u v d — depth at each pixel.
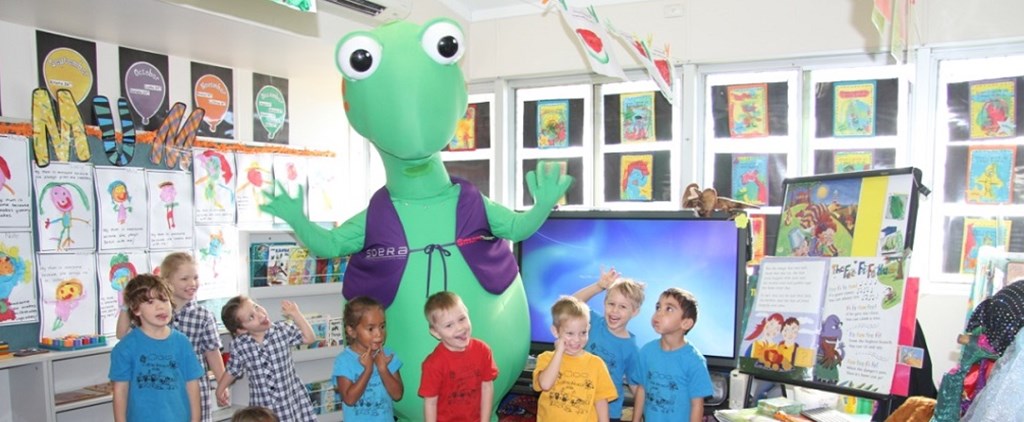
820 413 2.68
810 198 3.00
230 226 3.81
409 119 2.32
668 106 4.17
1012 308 2.06
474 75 4.55
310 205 4.30
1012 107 3.52
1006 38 3.42
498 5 4.46
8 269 2.90
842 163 3.83
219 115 3.83
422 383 2.31
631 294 2.69
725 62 4.00
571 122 4.43
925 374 2.97
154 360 2.53
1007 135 3.53
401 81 2.32
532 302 3.37
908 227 2.63
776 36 3.82
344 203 4.59
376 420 2.42
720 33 3.93
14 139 2.92
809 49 3.75
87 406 3.04
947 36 3.52
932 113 3.61
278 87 4.15
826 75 3.86
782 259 2.95
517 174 4.58
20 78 3.01
